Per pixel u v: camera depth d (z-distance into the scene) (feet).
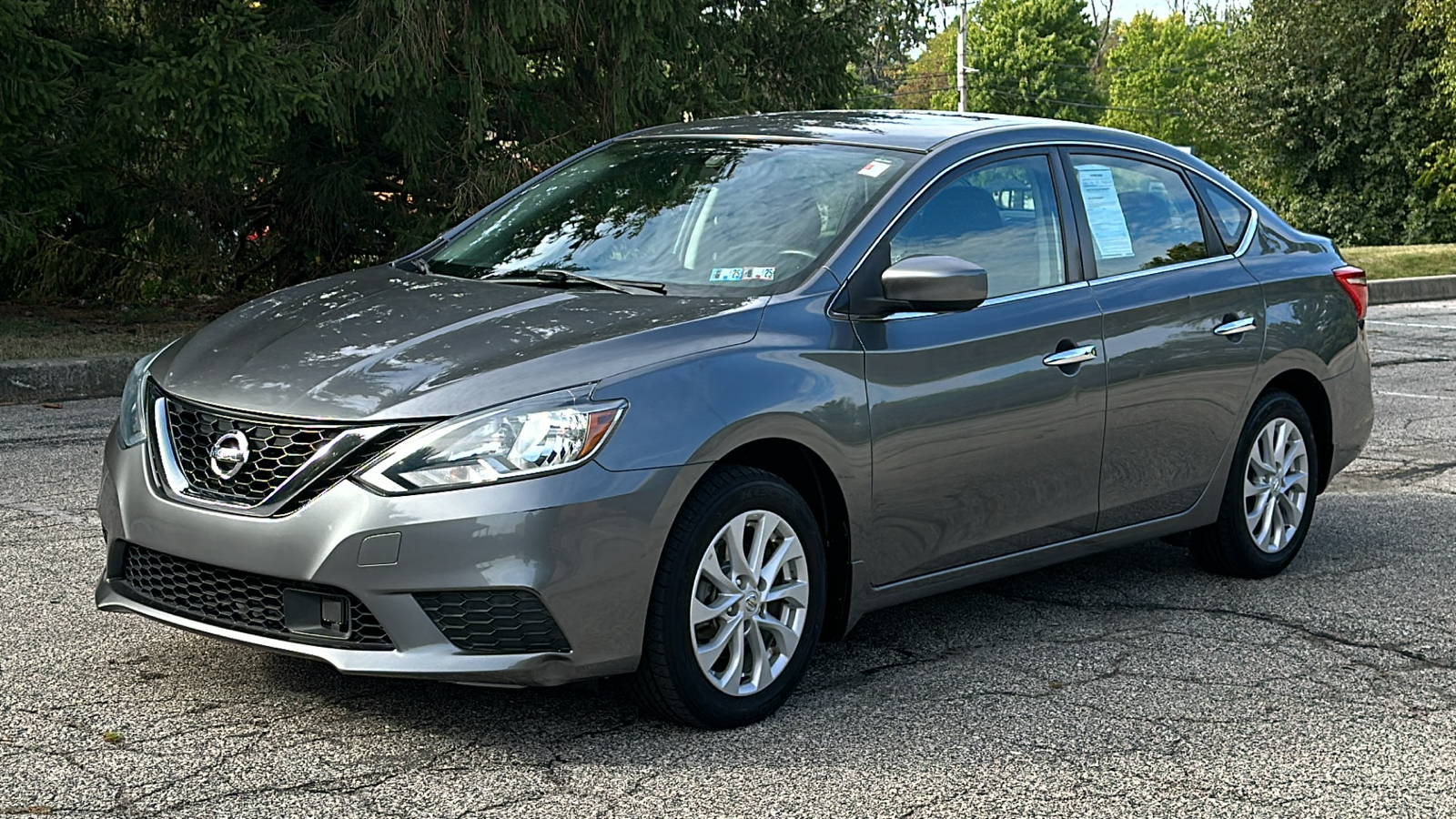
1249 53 117.39
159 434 12.66
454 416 11.72
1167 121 292.20
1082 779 12.03
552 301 13.76
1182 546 20.36
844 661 15.02
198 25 34.81
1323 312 19.25
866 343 13.87
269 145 38.22
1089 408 15.87
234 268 46.52
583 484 11.78
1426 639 16.21
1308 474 19.13
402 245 42.80
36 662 14.05
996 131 16.37
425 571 11.51
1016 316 15.25
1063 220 16.38
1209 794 11.80
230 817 10.78
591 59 41.96
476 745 12.34
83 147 35.94
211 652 14.47
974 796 11.61
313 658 11.80
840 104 47.98
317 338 13.21
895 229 14.66
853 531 13.82
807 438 13.19
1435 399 33.35
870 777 11.94
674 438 12.21
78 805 10.91
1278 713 13.75
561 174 17.46
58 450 24.14
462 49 38.47
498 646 11.81
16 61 32.76
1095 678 14.61
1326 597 17.85
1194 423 17.33
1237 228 18.74
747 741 12.68
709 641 12.94
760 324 13.35
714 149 16.62
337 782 11.50
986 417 14.78
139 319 40.06
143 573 12.94
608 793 11.46
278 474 11.90
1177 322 17.02
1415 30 103.91
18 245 35.50
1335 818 11.39
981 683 14.38
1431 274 66.90
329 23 37.99
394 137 39.47
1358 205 112.78
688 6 41.50
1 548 18.13
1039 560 16.03
